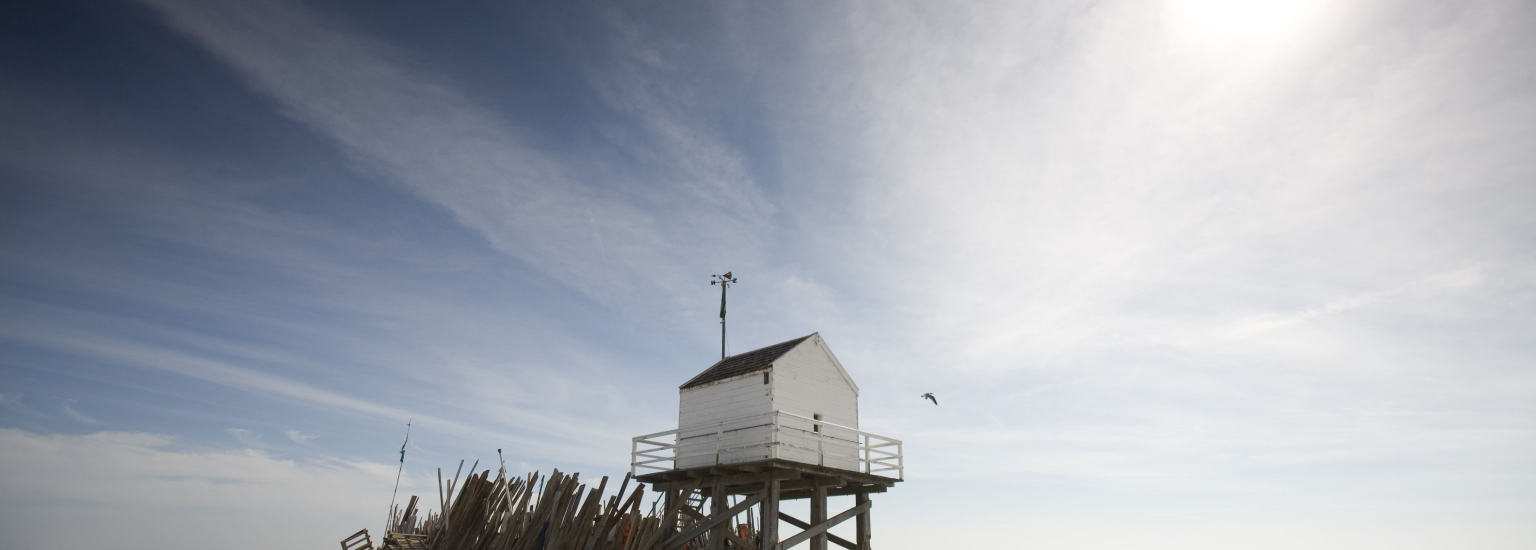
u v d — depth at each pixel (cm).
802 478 2936
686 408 3200
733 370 3070
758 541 3678
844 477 2941
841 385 3198
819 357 3119
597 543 2623
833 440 3028
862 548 3023
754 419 2847
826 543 2920
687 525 3028
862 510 3041
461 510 2861
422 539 3653
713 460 2928
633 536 2650
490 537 2766
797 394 2941
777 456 2698
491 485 2922
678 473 2961
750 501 2733
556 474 2772
